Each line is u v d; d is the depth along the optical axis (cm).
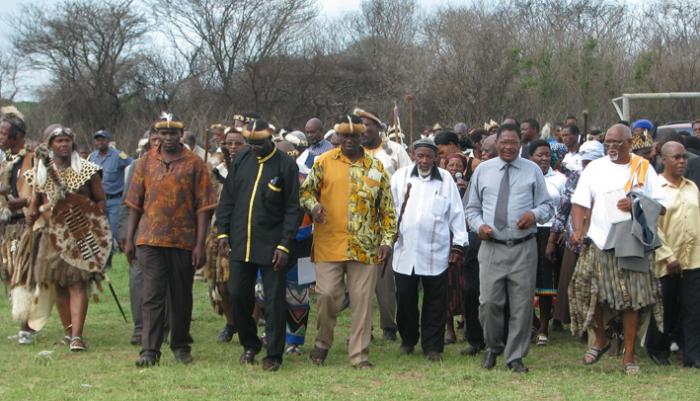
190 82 4178
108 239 866
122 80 4081
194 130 3412
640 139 951
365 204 770
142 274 802
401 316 834
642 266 746
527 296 760
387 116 3722
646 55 3159
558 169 1028
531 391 696
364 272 774
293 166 761
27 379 728
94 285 868
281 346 764
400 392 684
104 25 3988
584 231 779
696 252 793
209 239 885
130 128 3772
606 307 782
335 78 4350
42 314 877
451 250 821
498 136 779
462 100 3350
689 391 700
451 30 3638
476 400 663
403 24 4697
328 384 713
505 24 3606
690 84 3098
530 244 762
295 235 759
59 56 4028
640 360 831
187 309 789
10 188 886
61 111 3850
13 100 3800
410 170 830
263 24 4222
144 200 787
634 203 741
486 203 773
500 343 783
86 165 860
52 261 845
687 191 809
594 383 727
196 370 756
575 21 3847
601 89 3134
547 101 3166
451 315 916
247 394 676
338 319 1025
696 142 1009
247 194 757
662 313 760
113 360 802
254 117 934
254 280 773
